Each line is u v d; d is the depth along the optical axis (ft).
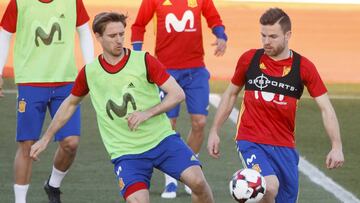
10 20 86.53
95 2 262.88
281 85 72.49
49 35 86.79
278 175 73.77
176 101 70.44
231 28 235.20
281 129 73.15
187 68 101.30
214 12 105.29
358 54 207.41
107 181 99.35
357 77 178.81
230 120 133.90
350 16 268.00
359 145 121.08
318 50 212.43
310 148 118.11
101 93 71.41
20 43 86.94
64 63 87.51
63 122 73.46
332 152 71.41
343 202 91.66
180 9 101.24
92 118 133.49
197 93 101.09
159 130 71.56
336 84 170.09
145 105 71.10
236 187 69.15
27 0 86.17
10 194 93.66
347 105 148.46
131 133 71.10
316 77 72.43
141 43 102.73
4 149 114.32
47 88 86.99
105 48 70.03
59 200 90.33
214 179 100.78
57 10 87.10
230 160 110.73
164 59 101.81
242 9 270.26
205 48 203.92
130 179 69.72
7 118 132.05
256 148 73.00
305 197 93.40
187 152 71.51
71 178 100.22
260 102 72.90
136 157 71.00
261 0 288.10
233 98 75.56
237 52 201.16
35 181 99.50
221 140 121.80
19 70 86.84
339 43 222.69
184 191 97.35
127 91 70.69
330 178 102.42
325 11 276.41
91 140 119.85
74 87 72.59
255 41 216.54
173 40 101.24
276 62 72.69
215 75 173.58
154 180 101.55
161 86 70.74
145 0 102.01
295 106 73.10
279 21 71.10
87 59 89.40
